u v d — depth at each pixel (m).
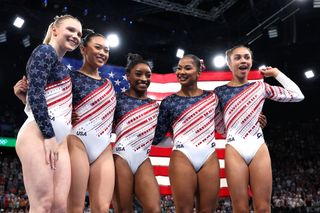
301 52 16.61
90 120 4.48
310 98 20.92
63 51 4.20
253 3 13.24
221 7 13.09
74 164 4.25
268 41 16.06
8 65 17.98
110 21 13.95
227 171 4.79
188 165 4.80
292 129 22.55
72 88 4.53
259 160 4.73
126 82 6.64
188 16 15.00
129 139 4.88
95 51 4.71
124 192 4.75
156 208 4.69
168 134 5.52
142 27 15.95
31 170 3.59
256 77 6.53
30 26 13.50
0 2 12.46
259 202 4.62
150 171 4.91
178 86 6.91
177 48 15.69
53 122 3.88
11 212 15.38
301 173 20.11
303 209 16.48
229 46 15.25
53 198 3.72
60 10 13.52
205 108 5.01
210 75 6.95
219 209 16.78
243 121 4.90
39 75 3.74
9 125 19.55
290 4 12.45
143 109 5.02
